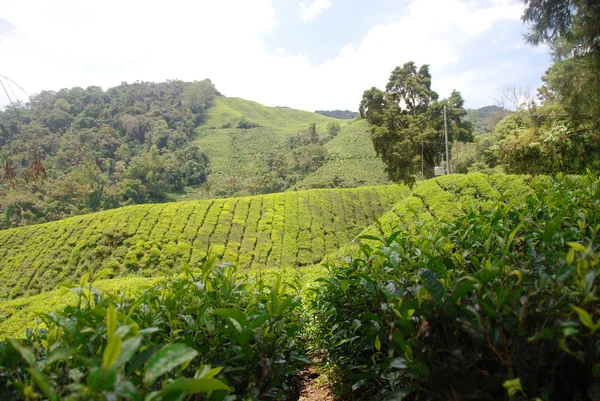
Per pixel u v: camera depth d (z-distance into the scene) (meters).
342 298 2.43
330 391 2.97
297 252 22.00
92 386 0.91
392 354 1.64
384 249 1.95
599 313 1.22
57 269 20.66
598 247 1.56
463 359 1.35
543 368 1.34
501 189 13.71
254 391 1.61
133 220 23.17
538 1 9.32
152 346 1.24
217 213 24.88
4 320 10.48
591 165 13.71
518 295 1.31
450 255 1.91
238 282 1.99
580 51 9.77
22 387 1.17
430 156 25.77
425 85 27.23
